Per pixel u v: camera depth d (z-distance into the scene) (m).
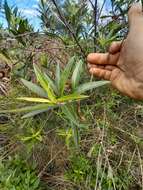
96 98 1.46
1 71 1.49
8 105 1.45
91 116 1.43
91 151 1.39
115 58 1.04
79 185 1.48
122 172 1.49
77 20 1.49
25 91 1.46
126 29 1.42
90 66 1.09
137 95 0.99
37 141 1.31
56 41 1.53
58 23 1.55
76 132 0.95
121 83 1.02
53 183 1.51
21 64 1.49
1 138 1.59
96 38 1.38
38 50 1.46
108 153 1.48
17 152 1.57
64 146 1.47
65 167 1.53
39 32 1.39
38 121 1.43
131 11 0.96
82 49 1.33
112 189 1.43
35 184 1.46
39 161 1.54
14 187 1.43
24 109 0.75
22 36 1.39
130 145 1.52
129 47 0.95
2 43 1.41
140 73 0.94
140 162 1.43
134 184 1.50
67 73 0.78
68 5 1.53
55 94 0.77
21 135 1.42
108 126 1.45
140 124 1.58
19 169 1.53
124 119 1.54
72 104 0.85
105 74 1.06
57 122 1.39
